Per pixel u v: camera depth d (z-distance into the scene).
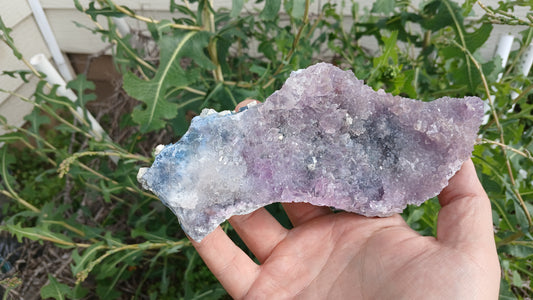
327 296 0.16
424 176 0.16
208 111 0.17
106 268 0.23
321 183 0.16
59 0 0.37
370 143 0.16
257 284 0.18
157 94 0.20
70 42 0.41
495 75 0.26
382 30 0.34
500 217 0.25
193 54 0.21
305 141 0.16
